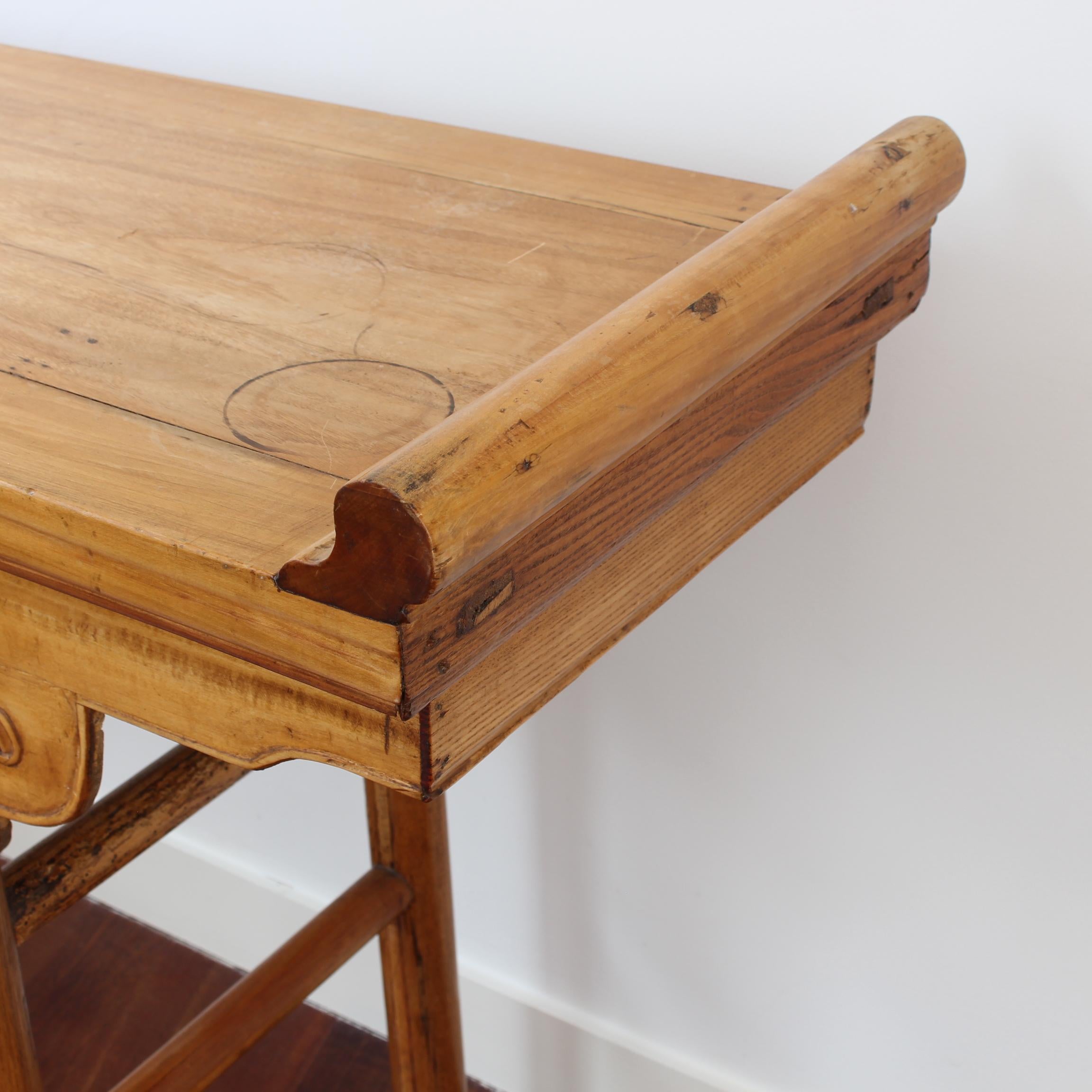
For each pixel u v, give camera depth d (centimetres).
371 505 41
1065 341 89
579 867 131
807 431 74
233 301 67
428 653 45
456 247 73
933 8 85
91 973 159
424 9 102
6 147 87
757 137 94
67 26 119
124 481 50
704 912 126
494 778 132
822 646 108
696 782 120
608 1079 139
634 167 85
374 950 148
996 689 103
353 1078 146
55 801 61
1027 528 96
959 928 113
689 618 113
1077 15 81
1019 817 106
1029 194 86
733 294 56
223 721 53
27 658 58
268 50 111
